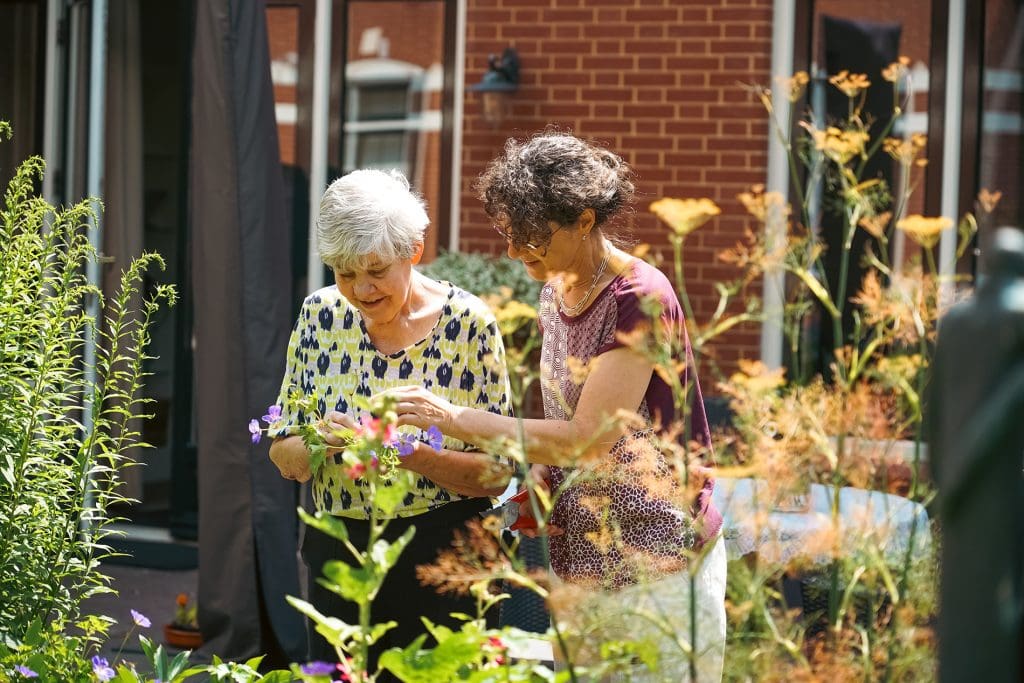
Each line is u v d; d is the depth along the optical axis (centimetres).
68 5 668
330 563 179
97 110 610
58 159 668
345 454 186
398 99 685
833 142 252
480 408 292
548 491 270
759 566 167
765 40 625
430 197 682
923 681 156
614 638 185
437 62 679
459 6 670
